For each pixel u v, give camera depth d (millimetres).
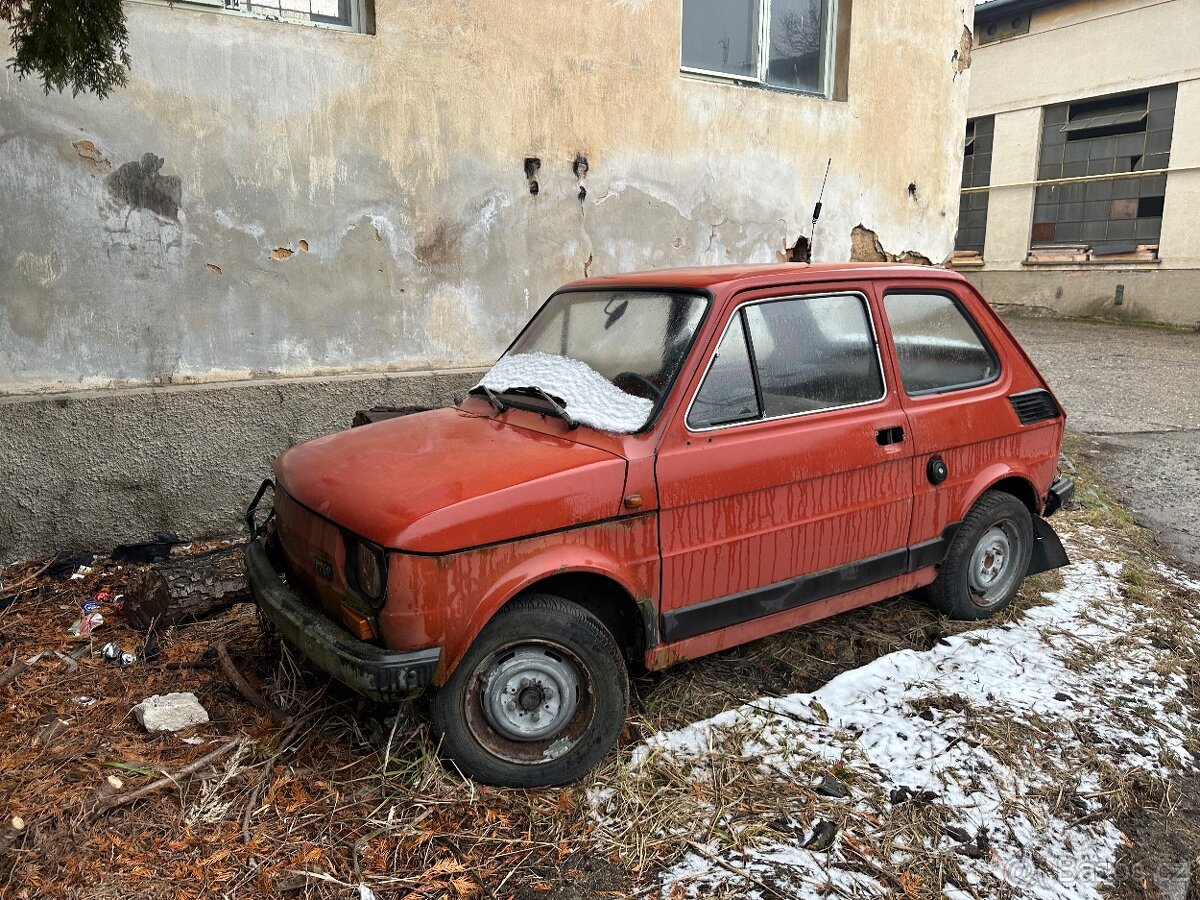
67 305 4738
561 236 6281
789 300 3566
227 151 5016
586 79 6172
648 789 3043
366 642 2822
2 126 4461
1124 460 7566
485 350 6109
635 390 3283
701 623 3307
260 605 3307
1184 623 4465
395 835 2760
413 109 5551
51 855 2568
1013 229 18422
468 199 5852
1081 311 17391
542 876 2650
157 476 5000
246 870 2576
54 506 4758
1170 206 15766
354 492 2965
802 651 4012
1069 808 3098
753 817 2932
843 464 3572
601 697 3061
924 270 4055
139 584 3980
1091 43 16422
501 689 2959
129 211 4812
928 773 3197
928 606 4461
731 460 3266
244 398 5176
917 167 8039
